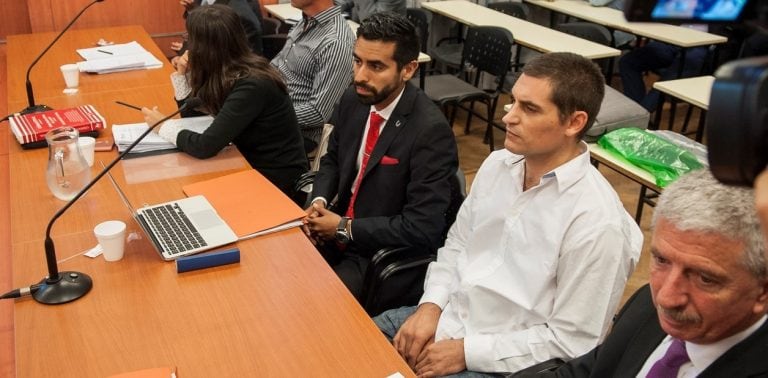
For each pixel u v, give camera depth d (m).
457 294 1.80
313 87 3.10
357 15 5.37
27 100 2.95
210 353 1.38
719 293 0.93
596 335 1.52
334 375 1.33
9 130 2.59
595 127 3.13
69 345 1.40
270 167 2.57
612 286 1.52
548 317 1.62
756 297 0.93
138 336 1.43
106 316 1.50
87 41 4.03
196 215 1.92
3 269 1.92
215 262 1.69
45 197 2.05
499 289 1.69
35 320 1.48
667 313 0.98
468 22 4.93
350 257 2.23
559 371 1.36
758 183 0.45
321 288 1.62
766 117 0.43
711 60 4.82
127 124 2.62
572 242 1.55
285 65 3.25
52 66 3.49
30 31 4.76
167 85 3.21
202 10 2.37
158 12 4.93
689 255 0.93
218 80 2.38
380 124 2.14
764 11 0.48
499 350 1.61
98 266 1.68
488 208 1.80
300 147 2.66
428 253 2.09
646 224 3.47
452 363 1.64
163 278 1.64
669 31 4.51
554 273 1.60
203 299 1.57
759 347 0.95
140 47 3.85
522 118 1.58
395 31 1.96
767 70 0.44
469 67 4.83
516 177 1.72
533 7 6.00
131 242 1.80
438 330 1.79
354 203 2.20
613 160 2.79
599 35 4.78
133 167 2.27
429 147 2.02
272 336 1.44
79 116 2.60
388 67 2.00
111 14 4.80
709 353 1.00
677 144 2.77
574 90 1.53
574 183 1.58
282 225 1.90
